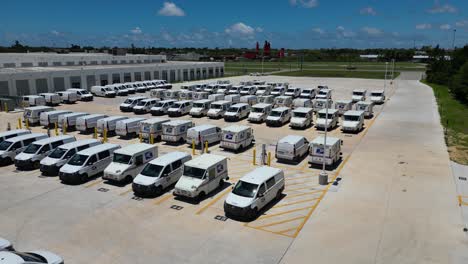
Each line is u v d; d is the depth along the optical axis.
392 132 38.53
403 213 19.23
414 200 20.89
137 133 36.47
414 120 45.22
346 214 19.14
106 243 16.30
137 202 20.64
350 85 87.75
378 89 79.56
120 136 36.72
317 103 50.06
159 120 35.00
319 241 16.50
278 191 21.05
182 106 47.50
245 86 67.75
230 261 14.94
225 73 123.50
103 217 18.78
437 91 74.19
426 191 22.20
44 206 20.06
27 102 51.12
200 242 16.41
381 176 24.88
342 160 28.53
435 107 55.34
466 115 47.72
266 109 44.56
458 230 17.47
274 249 15.83
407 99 64.38
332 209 19.77
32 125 41.25
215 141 33.34
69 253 15.48
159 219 18.59
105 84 72.56
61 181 23.84
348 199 21.08
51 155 25.52
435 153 30.42
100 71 71.00
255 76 112.69
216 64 109.69
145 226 17.86
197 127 32.59
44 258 12.80
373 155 29.86
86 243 16.28
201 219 18.64
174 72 91.62
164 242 16.38
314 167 26.92
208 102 48.56
